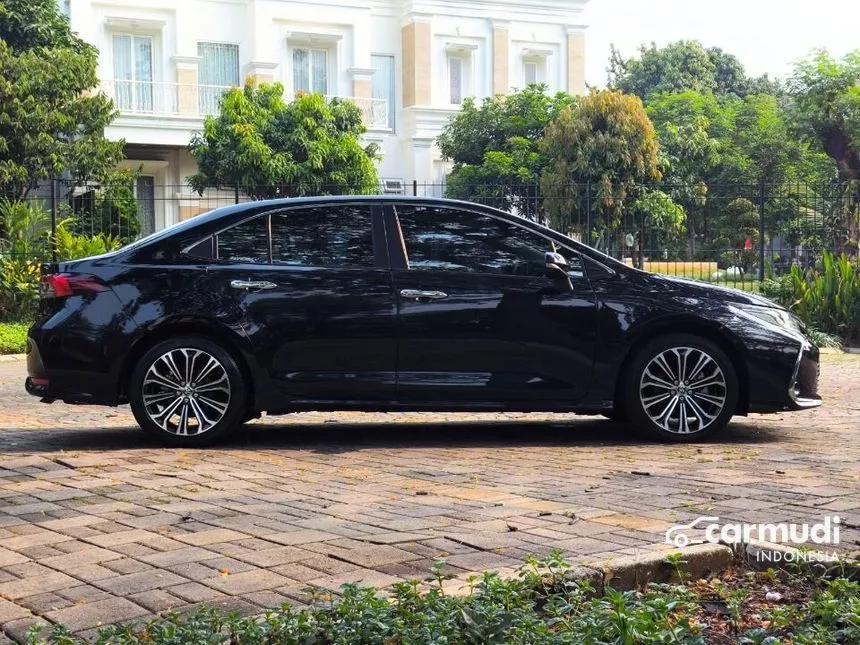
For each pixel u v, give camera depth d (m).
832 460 5.78
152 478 5.20
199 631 2.60
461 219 6.61
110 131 30.94
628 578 3.27
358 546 3.73
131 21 33.00
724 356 6.56
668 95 39.53
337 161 29.52
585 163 29.81
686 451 6.17
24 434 6.91
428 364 6.41
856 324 16.52
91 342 6.27
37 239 18.22
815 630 2.76
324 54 36.53
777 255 20.94
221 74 35.06
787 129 32.25
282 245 6.50
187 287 6.34
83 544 3.82
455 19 37.91
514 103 33.59
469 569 3.39
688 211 35.56
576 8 39.75
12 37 27.77
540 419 7.84
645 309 6.50
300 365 6.36
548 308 6.45
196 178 29.09
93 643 2.75
